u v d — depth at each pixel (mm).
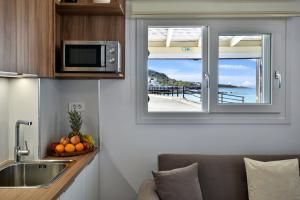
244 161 2361
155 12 2627
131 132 2727
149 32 2756
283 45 2707
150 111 2748
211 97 2727
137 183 2727
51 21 2152
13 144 2242
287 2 2615
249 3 2629
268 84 2756
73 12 2453
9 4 1493
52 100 2506
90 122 2709
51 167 2162
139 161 2727
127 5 2678
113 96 2717
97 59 2330
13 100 2242
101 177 2729
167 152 2721
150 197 1998
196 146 2719
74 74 2357
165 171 2188
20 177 2154
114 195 2734
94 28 2566
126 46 2707
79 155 2365
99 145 2719
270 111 2713
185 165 2387
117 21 2578
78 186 1956
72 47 2330
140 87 2725
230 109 2719
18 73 1610
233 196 2301
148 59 2756
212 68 2727
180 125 2719
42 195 1459
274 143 2707
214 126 2719
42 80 2287
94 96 2711
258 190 2186
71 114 2566
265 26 2707
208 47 2729
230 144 2717
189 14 2631
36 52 1869
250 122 2703
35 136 2240
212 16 2641
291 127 2709
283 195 2152
